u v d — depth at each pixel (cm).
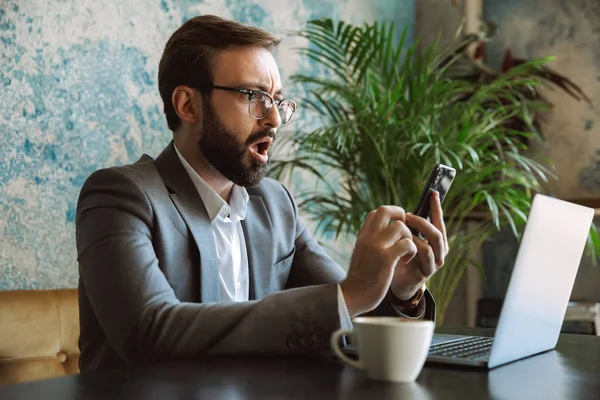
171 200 143
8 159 235
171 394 84
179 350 113
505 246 384
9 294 202
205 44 151
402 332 91
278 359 110
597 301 360
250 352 111
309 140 289
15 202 236
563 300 121
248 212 162
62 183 250
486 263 390
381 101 288
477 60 382
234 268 156
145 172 144
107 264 125
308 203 349
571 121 373
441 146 281
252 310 112
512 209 298
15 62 237
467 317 388
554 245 109
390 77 306
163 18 286
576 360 112
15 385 90
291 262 168
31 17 242
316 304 111
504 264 384
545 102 379
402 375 91
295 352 110
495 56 396
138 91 276
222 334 112
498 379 95
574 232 116
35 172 242
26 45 240
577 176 371
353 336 96
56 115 248
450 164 265
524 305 105
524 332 109
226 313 113
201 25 154
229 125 150
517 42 390
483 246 391
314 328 110
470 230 379
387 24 397
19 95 238
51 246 247
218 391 86
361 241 116
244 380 93
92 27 260
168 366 104
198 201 147
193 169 154
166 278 137
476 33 383
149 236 134
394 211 120
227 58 150
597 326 307
